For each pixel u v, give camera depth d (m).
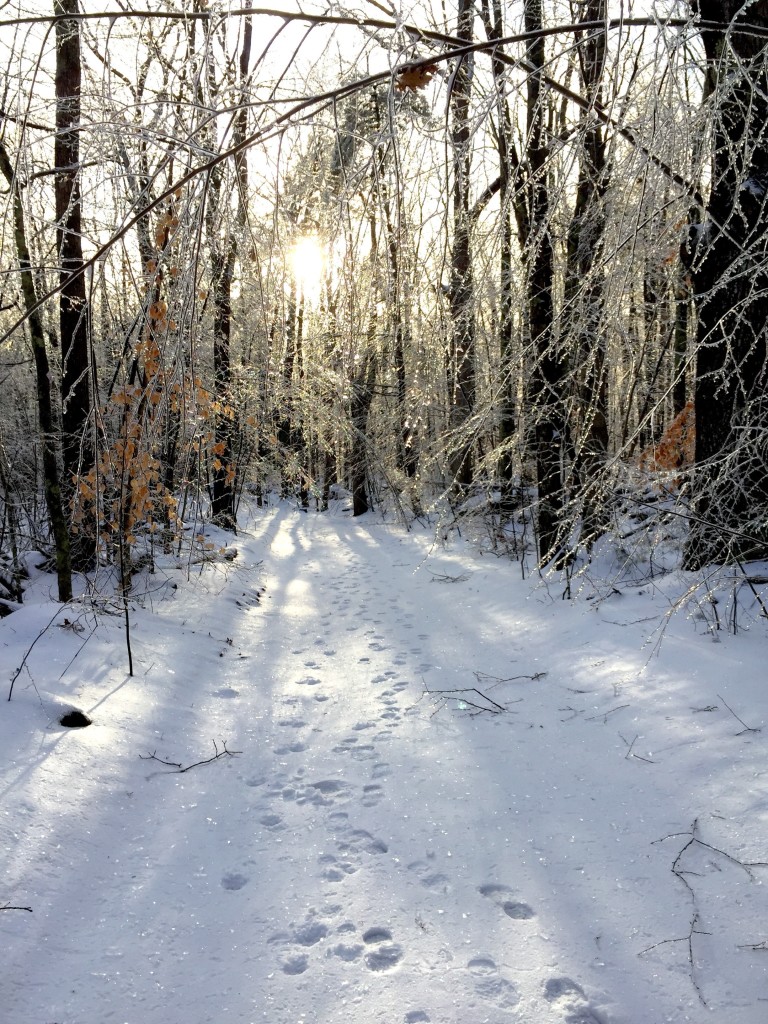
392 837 3.21
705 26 2.18
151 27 2.77
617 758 3.69
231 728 4.54
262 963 2.43
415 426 5.18
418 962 2.41
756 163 4.42
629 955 2.38
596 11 2.97
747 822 2.92
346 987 2.31
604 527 3.85
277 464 13.20
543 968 2.36
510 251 3.39
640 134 2.58
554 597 6.56
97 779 3.54
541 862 2.93
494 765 3.83
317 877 2.93
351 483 19.02
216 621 6.83
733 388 5.07
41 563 7.36
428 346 3.92
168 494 6.73
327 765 3.99
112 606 5.86
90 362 3.08
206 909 2.74
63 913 2.64
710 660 4.45
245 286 2.64
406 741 4.23
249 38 2.44
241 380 7.67
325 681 5.48
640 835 3.02
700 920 2.48
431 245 2.69
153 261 2.92
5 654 4.63
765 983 2.19
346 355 2.64
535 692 4.78
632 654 4.90
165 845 3.18
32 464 8.24
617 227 2.97
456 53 1.99
